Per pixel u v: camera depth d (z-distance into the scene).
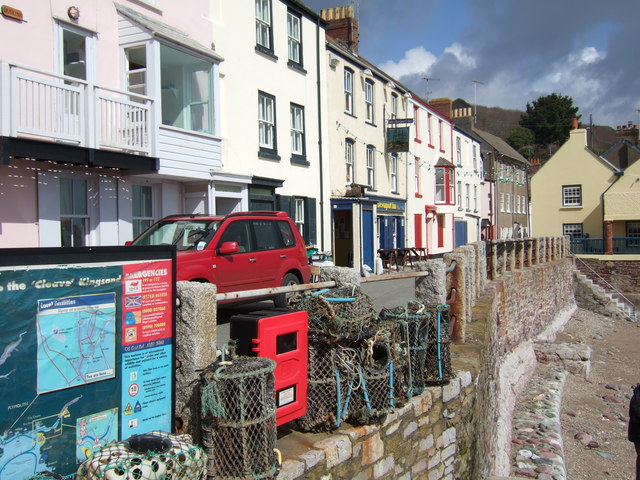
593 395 15.70
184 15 14.18
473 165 41.47
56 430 3.31
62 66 11.04
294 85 19.06
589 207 42.81
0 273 3.05
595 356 21.12
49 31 10.76
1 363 3.05
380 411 5.04
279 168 18.06
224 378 3.76
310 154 20.02
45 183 10.51
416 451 5.73
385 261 23.20
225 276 8.92
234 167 15.90
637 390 8.20
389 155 27.12
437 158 34.19
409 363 5.65
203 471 3.54
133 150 11.58
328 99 21.42
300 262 10.77
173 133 12.84
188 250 8.61
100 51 11.96
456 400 6.65
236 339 4.43
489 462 8.92
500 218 46.78
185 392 4.16
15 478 3.11
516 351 16.16
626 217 38.38
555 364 17.94
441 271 8.24
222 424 3.77
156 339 3.87
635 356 21.22
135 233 12.92
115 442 3.47
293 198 18.75
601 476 10.59
